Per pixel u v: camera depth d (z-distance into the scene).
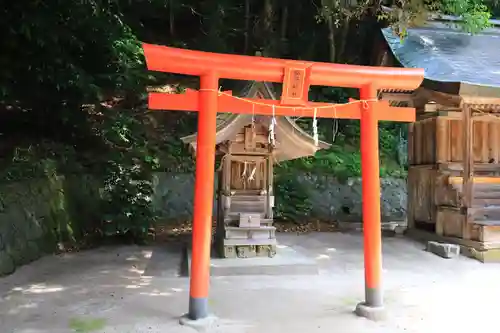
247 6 12.65
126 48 9.94
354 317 4.17
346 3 10.18
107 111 10.02
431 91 7.14
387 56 8.88
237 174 6.30
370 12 11.31
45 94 8.05
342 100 13.09
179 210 10.16
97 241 7.73
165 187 10.15
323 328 3.88
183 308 4.34
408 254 7.21
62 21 7.34
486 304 4.61
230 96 4.30
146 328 3.79
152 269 5.95
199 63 4.07
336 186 11.18
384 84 4.58
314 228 9.76
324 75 4.41
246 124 5.66
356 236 8.86
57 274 5.63
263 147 6.19
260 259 6.05
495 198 7.31
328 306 4.49
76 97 8.34
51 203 7.09
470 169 7.18
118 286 5.12
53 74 7.38
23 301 4.50
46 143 8.22
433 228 8.53
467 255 7.03
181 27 13.45
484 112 7.39
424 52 7.87
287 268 5.76
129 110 11.20
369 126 4.54
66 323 3.88
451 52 8.01
